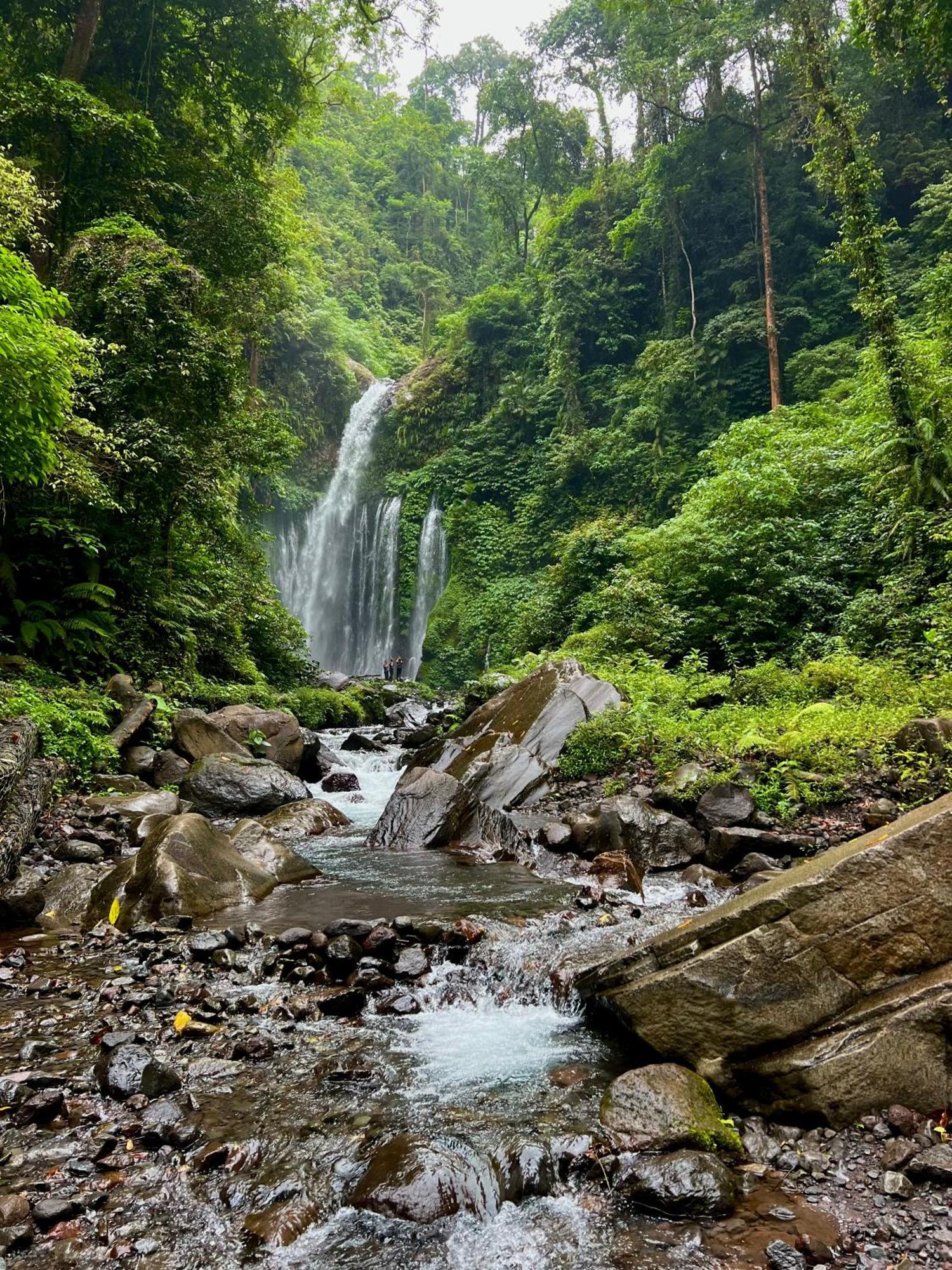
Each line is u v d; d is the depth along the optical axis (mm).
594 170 40312
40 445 9086
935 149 25609
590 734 9562
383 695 22406
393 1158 2711
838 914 3320
